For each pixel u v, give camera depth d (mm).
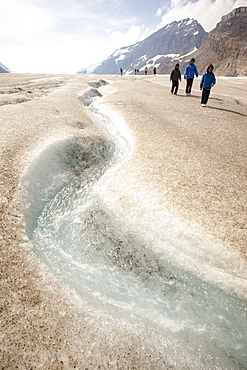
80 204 6371
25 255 4227
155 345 3141
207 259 4477
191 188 6246
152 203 5789
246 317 3707
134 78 43094
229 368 3031
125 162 8078
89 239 5207
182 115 13852
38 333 2973
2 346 2762
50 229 5336
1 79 33094
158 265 4602
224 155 8391
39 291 3578
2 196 5363
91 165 8469
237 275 4137
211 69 15125
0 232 4496
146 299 3941
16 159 6867
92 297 3760
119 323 3352
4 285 3539
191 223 5082
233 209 5426
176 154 8297
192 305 3883
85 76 42688
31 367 2621
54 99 16406
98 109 15984
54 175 7230
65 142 8750
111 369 2742
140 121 12047
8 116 11172
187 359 3047
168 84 32062
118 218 5668
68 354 2809
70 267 4398
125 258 4773
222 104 17859
